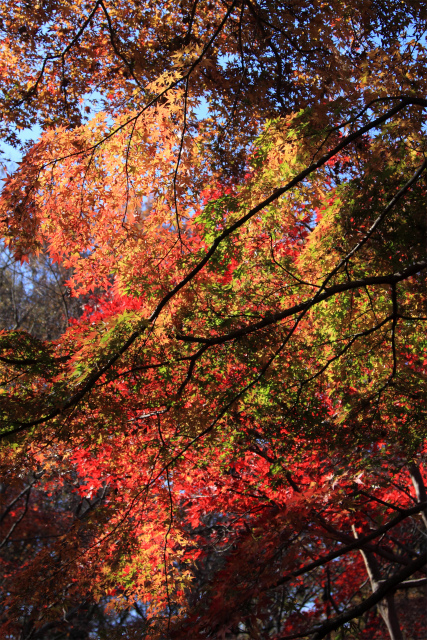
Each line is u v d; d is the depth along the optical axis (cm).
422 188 491
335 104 442
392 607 707
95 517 476
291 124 439
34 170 446
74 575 471
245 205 456
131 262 474
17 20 677
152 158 475
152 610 567
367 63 501
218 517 903
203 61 453
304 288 504
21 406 372
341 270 509
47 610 455
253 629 339
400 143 468
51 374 404
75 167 460
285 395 506
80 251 488
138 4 680
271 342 468
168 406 461
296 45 580
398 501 677
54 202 465
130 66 671
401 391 493
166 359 434
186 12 686
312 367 543
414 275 503
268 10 579
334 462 548
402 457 554
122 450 500
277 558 386
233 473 605
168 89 458
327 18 580
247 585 369
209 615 361
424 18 550
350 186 477
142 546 565
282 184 463
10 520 1430
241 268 487
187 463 552
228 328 453
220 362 468
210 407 488
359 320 523
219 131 604
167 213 496
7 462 405
